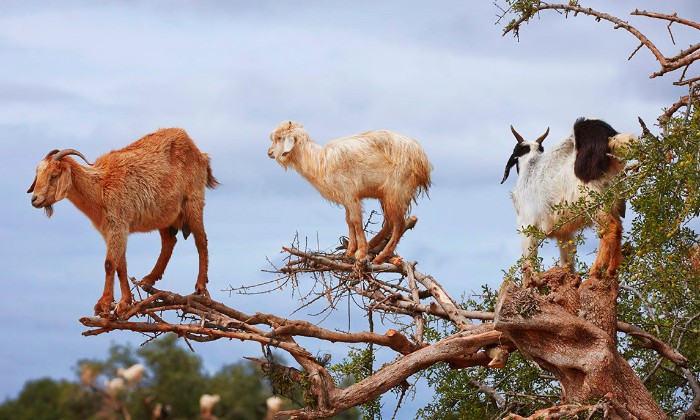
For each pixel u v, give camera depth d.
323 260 12.72
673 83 9.73
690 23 9.72
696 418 10.60
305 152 14.09
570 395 9.62
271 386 10.80
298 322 11.17
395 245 13.80
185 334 11.12
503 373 12.08
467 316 11.74
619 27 10.29
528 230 10.30
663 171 9.01
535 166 11.45
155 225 12.64
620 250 10.08
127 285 11.96
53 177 11.81
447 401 12.30
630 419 9.23
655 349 10.64
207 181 13.47
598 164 10.49
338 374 12.38
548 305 9.64
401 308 12.30
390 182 13.84
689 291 10.81
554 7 10.90
